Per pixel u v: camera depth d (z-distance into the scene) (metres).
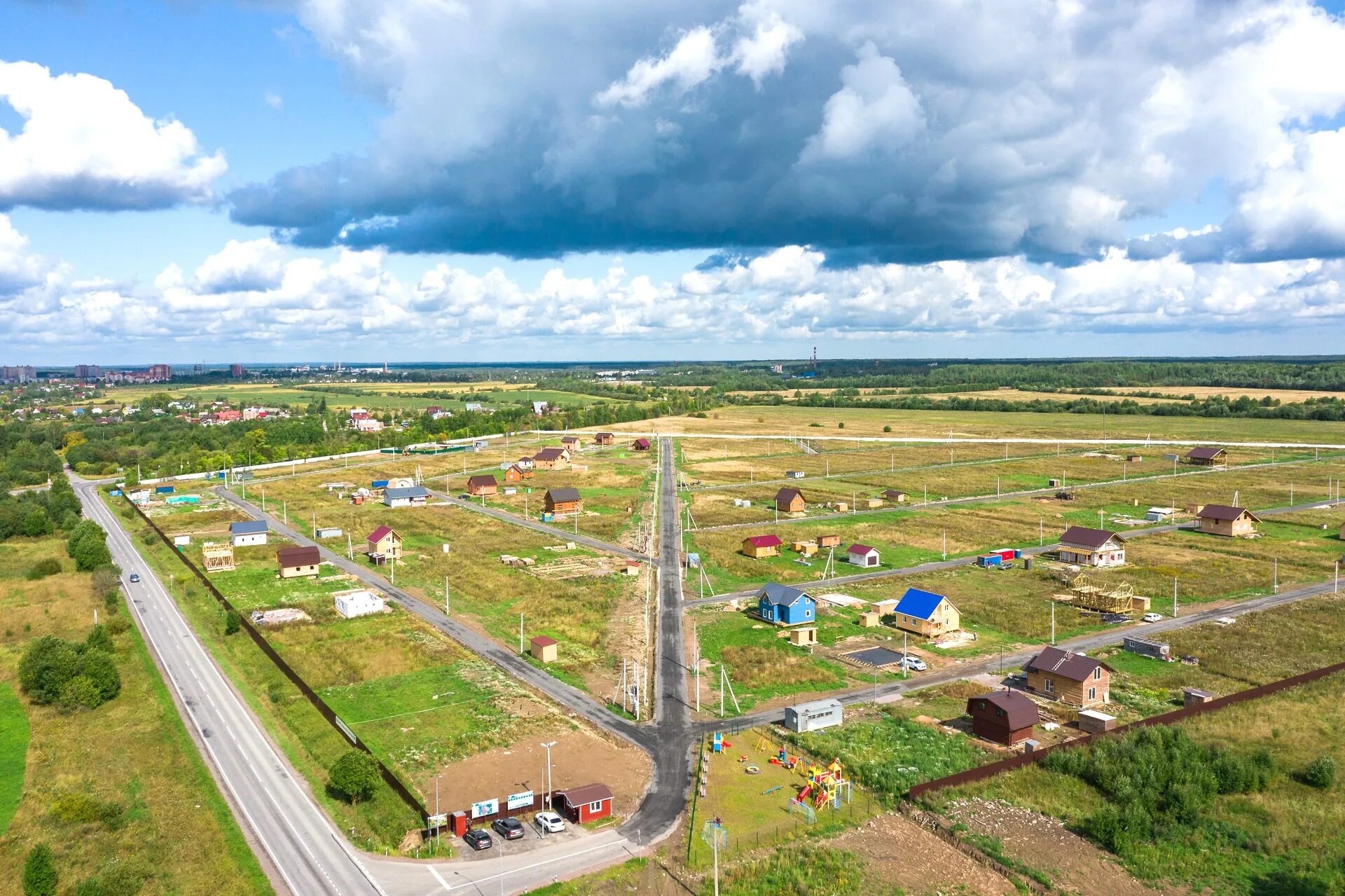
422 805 50.28
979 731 61.66
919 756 57.66
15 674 76.31
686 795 53.16
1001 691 62.66
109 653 78.44
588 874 44.53
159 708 67.94
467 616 91.38
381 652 79.56
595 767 56.94
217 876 44.97
